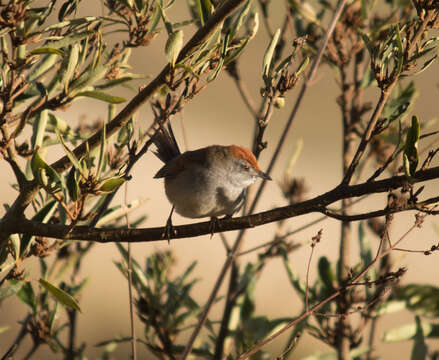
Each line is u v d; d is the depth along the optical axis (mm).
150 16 7641
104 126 6094
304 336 16094
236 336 8922
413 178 5848
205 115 34031
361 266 9289
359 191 6098
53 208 7227
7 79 6926
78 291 8836
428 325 8703
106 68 6883
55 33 7227
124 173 6590
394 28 6660
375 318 9250
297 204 6332
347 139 9891
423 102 34281
